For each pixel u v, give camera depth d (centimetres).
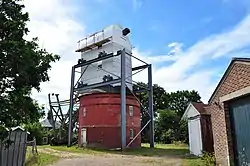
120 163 1730
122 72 3025
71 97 3559
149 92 3491
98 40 3525
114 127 3144
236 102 1155
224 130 1217
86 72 3588
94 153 2461
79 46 3716
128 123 3231
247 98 1079
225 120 1205
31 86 897
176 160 1808
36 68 891
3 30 853
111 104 3216
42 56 934
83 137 3306
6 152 1218
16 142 1273
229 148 1174
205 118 1944
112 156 2181
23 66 839
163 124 5088
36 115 916
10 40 841
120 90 3253
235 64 1111
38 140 4147
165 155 2214
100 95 3259
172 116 5128
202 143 1897
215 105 1320
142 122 5181
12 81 843
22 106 865
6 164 1213
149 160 1862
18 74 838
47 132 4562
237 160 1140
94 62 3416
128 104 3303
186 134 4253
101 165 1650
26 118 896
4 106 831
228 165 1170
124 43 3575
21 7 918
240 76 1077
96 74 3475
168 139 4706
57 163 1738
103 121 3167
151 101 3472
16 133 1282
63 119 4156
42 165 1623
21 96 864
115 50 3434
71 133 3503
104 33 3522
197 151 1995
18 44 844
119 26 3566
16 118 856
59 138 3909
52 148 3023
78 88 3516
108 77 3198
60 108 4212
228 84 1177
